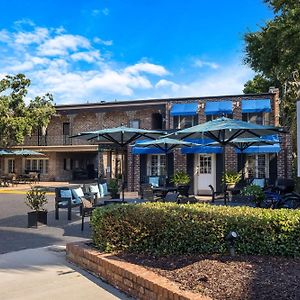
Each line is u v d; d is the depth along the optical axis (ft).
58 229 37.06
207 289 15.29
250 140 50.93
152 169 83.56
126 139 48.52
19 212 51.21
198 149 76.48
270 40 47.62
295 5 45.01
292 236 19.17
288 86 85.71
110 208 23.62
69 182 113.80
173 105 85.20
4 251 27.53
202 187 78.43
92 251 22.50
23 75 101.04
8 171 123.65
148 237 21.84
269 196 44.06
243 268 17.47
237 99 79.97
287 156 74.13
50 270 22.47
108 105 98.89
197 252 20.63
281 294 14.33
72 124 107.14
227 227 20.04
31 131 105.40
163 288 15.78
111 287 19.40
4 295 18.25
